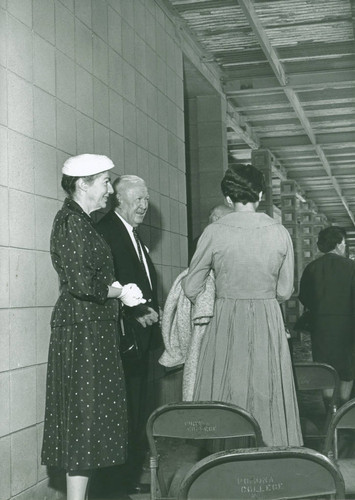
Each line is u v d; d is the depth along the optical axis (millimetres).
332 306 5477
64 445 3051
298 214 18750
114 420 3102
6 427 3311
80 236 3102
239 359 3203
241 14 7363
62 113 4113
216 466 1656
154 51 6363
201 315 3523
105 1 5012
